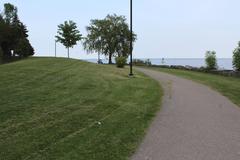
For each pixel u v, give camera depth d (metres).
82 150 7.98
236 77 33.56
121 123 10.95
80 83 20.56
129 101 15.48
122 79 25.75
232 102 16.42
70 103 14.04
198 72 41.75
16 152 7.80
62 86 18.86
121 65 42.53
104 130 9.92
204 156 7.83
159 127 10.71
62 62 37.53
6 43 72.06
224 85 24.45
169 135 9.72
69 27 65.56
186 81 27.58
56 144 8.40
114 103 14.64
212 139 9.34
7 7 76.62
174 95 18.50
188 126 10.91
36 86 18.22
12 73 23.38
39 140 8.72
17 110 12.16
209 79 29.48
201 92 20.19
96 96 16.23
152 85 22.86
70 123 10.62
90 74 26.77
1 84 18.27
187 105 15.18
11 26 73.44
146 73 36.25
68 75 24.39
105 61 76.06
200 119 12.09
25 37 75.62
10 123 10.40
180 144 8.81
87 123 10.75
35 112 11.99
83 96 15.98
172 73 38.03
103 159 7.43
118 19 76.06
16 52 70.44
